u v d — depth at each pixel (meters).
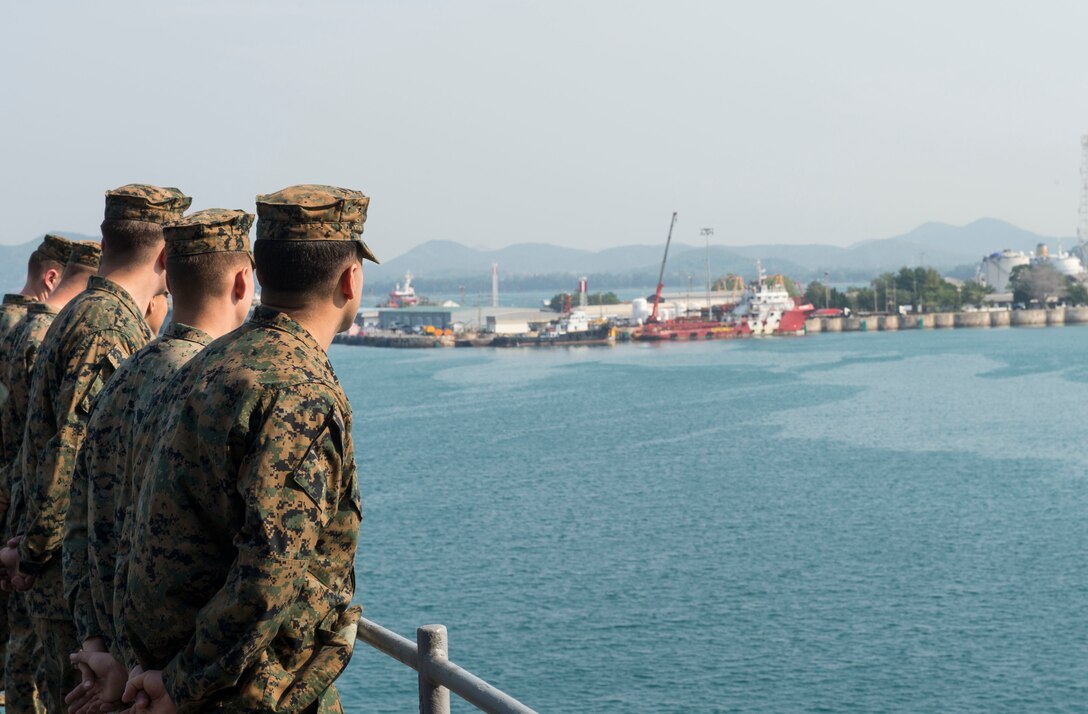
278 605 2.47
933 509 59.66
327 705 2.71
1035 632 37.34
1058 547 50.00
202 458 2.58
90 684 2.98
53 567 3.96
